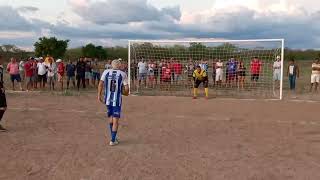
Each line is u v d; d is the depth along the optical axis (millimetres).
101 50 45875
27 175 6754
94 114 13422
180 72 22562
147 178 6625
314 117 13055
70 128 10914
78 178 6602
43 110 14211
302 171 7066
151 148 8672
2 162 7504
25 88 22266
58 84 24859
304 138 9828
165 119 12578
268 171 7055
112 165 7348
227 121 12281
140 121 12156
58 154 8102
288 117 13055
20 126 11125
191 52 22641
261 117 13055
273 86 21750
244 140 9570
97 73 24422
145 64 22484
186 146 8891
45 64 21953
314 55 44312
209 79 22688
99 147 8727
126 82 8945
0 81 10211
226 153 8289
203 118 12828
